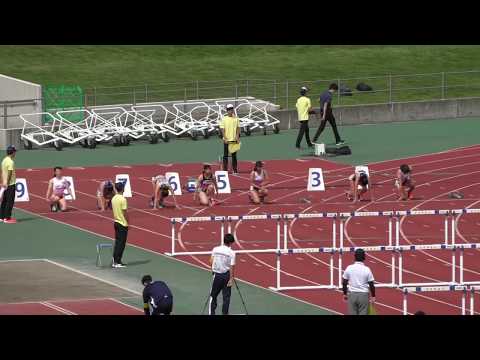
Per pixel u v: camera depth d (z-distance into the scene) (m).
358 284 59.38
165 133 113.00
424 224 84.38
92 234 81.00
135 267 73.38
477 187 96.38
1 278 70.25
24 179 89.88
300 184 96.31
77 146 110.88
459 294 69.25
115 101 130.00
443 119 126.50
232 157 98.62
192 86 135.88
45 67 140.75
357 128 121.31
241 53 148.12
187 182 93.06
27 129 111.06
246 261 74.81
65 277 70.69
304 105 107.88
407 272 73.00
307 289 69.06
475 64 144.62
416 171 101.88
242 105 122.50
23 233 81.06
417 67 143.25
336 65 143.50
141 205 88.75
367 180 90.94
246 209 87.94
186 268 73.31
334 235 74.75
